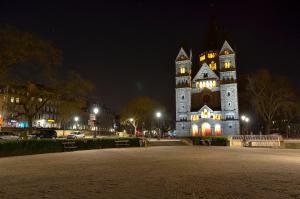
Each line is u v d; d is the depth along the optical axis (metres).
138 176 16.00
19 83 39.53
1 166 20.83
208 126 94.38
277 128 101.06
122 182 14.16
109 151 37.09
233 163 22.44
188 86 100.38
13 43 35.62
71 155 30.56
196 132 95.81
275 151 37.53
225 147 48.44
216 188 12.61
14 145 30.28
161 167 20.00
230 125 91.75
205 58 113.00
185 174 16.69
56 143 36.03
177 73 102.44
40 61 39.06
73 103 54.78
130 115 101.56
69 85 44.69
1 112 71.25
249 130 102.88
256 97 78.88
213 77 100.19
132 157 28.03
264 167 19.89
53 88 44.78
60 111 57.34
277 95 77.50
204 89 100.50
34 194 11.56
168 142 57.31
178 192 11.84
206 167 19.94
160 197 11.01
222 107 93.75
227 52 96.44
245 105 103.31
